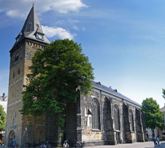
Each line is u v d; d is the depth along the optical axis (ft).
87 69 148.15
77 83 149.79
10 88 194.80
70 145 157.69
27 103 140.77
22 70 177.58
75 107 165.68
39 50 165.78
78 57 148.15
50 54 152.35
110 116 200.44
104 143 188.75
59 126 142.20
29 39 182.60
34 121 167.02
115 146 164.14
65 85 149.48
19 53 188.55
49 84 142.31
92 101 188.24
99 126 190.60
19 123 166.91
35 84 144.87
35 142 163.02
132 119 256.32
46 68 148.87
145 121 288.10
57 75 144.56
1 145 181.37
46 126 167.22
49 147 147.74
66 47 152.15
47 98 138.41
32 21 194.29
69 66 143.54
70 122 164.76
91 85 152.25
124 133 228.84
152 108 290.35
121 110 231.30
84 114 169.58
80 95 164.96
